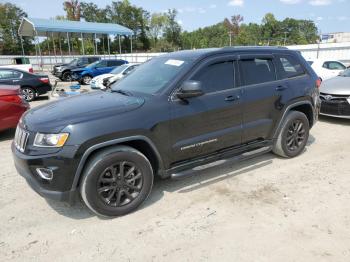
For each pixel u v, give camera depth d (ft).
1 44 212.23
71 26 96.84
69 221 10.81
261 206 11.41
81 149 9.74
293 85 15.34
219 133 12.87
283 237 9.53
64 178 9.78
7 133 23.25
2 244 9.61
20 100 21.61
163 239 9.64
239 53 13.75
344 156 16.34
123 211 10.90
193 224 10.39
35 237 9.95
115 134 10.25
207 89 12.52
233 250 9.01
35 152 9.84
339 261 8.44
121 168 10.63
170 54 14.61
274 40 301.63
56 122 9.96
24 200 12.36
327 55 89.30
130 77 14.29
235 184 13.28
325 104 23.47
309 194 12.22
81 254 9.07
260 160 15.97
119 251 9.15
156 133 11.14
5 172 15.34
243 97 13.39
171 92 11.66
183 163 12.28
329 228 9.92
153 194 12.54
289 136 15.70
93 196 10.19
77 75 63.67
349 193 12.22
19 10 226.38
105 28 104.47
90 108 10.78
